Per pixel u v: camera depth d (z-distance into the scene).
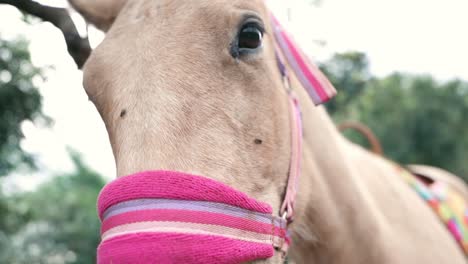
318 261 2.12
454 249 2.46
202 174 1.29
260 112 1.54
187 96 1.36
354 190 2.10
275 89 1.67
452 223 2.59
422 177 3.02
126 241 1.16
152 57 1.41
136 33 1.49
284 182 1.67
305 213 2.01
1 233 9.24
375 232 2.12
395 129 10.82
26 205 9.30
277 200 1.60
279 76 1.79
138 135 1.30
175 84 1.37
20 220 8.70
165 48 1.42
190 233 1.18
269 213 1.43
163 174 1.21
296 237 2.09
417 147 11.10
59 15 1.91
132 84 1.39
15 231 8.88
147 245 1.14
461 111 11.20
